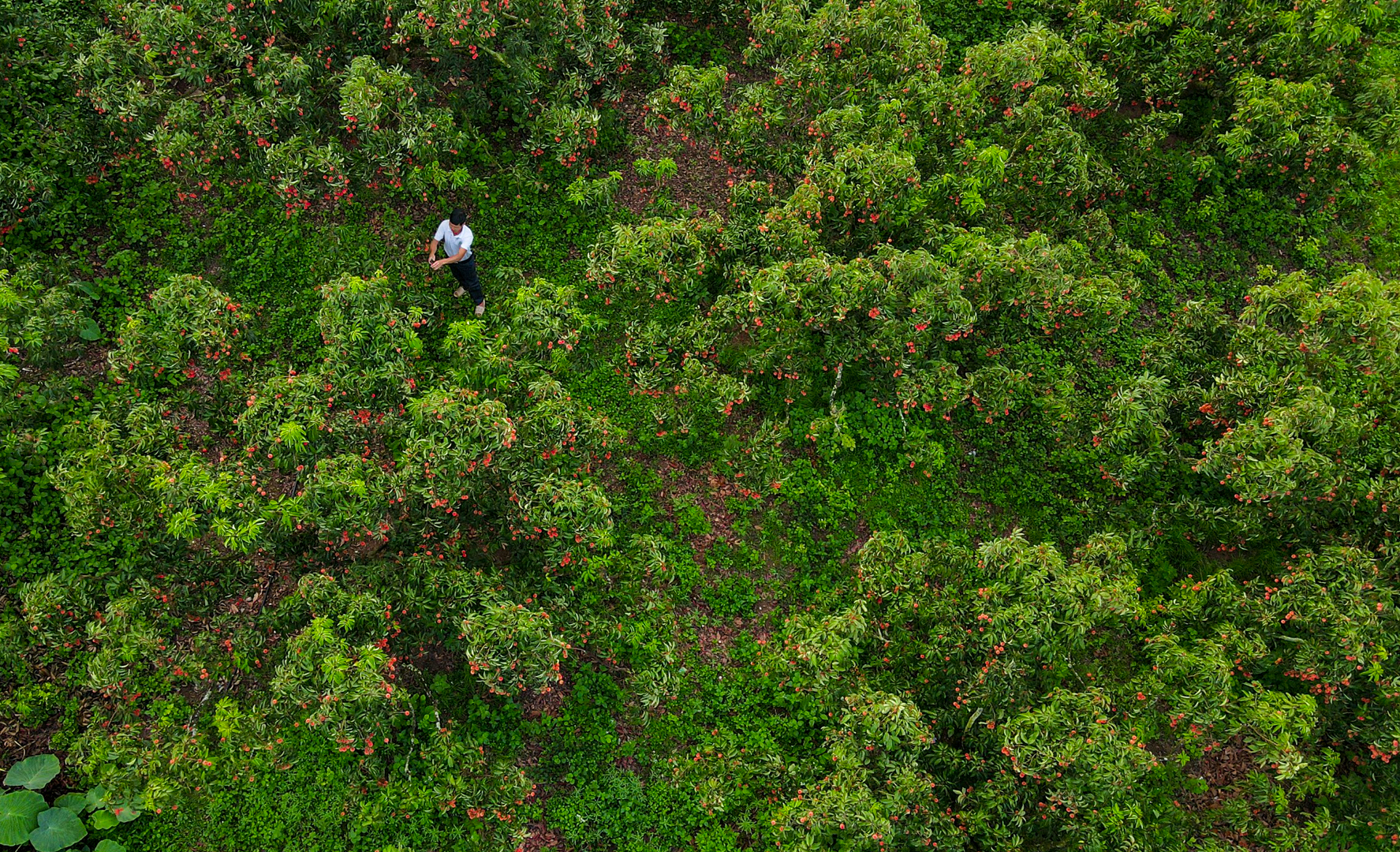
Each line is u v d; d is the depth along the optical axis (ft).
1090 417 34.17
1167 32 44.50
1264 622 27.63
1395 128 42.32
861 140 34.58
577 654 29.17
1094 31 43.27
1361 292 32.24
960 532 33.50
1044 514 33.91
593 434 27.43
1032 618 24.34
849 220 34.71
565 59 37.99
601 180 37.52
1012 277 31.96
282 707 23.29
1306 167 40.45
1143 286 39.75
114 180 35.55
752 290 30.94
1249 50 42.04
